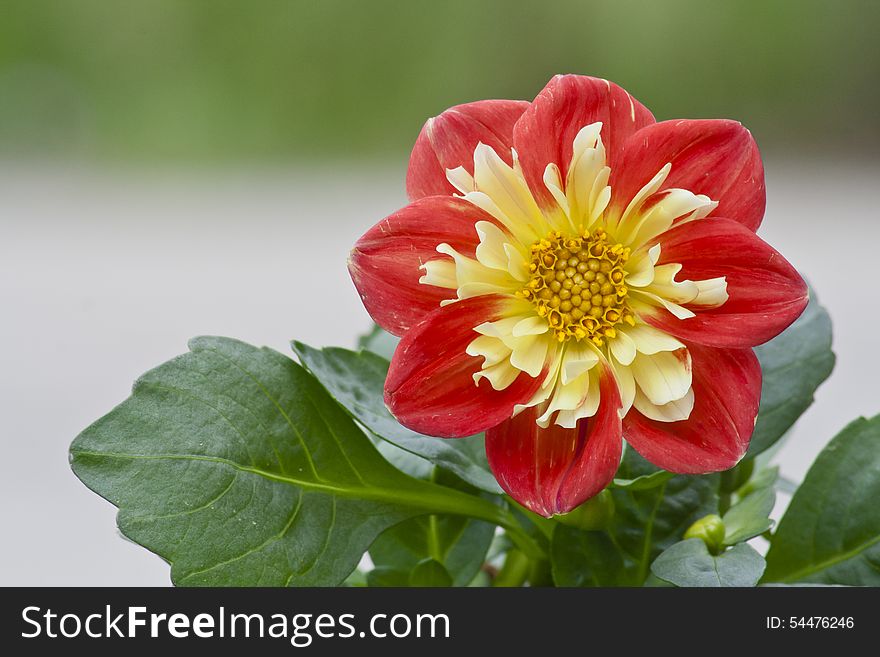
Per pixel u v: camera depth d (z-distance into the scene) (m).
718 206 0.48
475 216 0.48
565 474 0.47
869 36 2.80
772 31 2.85
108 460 0.47
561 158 0.49
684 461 0.47
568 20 2.97
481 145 0.48
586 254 0.49
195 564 0.47
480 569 0.54
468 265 0.48
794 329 0.53
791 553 0.51
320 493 0.49
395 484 0.50
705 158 0.48
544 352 0.49
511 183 0.48
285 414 0.49
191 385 0.48
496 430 0.48
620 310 0.49
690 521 0.51
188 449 0.48
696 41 2.90
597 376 0.48
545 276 0.49
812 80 2.84
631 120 0.49
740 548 0.49
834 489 0.51
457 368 0.48
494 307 0.49
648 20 2.91
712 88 2.90
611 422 0.47
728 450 0.47
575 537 0.51
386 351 0.56
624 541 0.51
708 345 0.48
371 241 0.48
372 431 0.49
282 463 0.49
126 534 0.47
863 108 2.81
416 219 0.48
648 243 0.49
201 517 0.48
